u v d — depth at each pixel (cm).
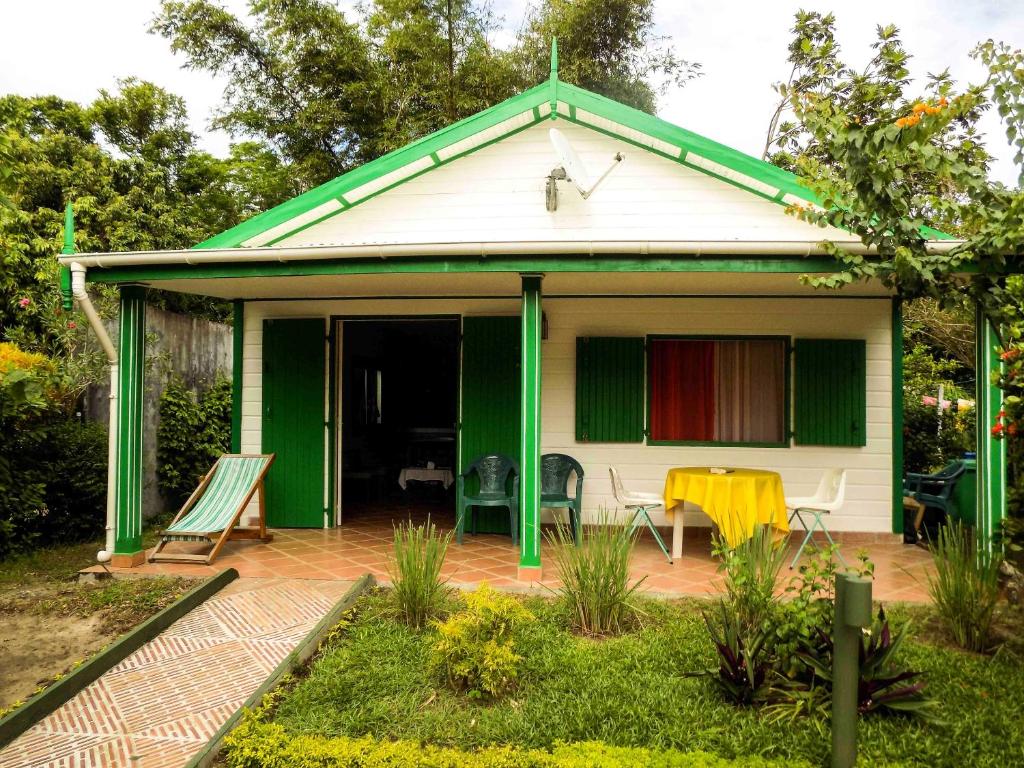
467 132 642
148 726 304
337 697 318
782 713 296
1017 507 370
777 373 675
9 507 586
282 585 489
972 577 377
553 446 684
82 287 500
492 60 1452
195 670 357
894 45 623
